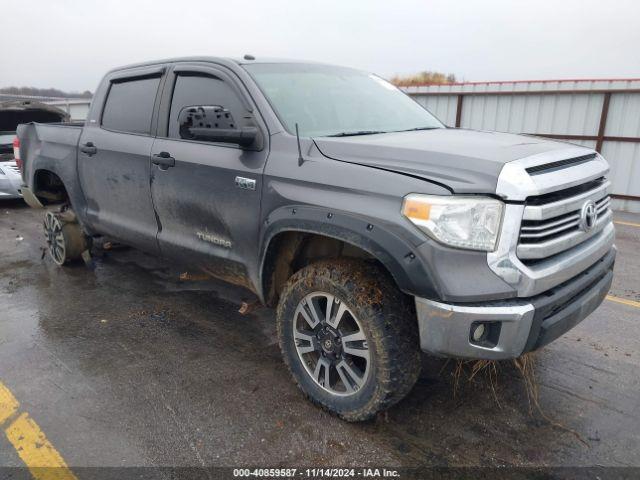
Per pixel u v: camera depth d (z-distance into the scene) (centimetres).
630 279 523
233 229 309
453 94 1234
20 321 398
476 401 291
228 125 317
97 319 402
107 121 428
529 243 223
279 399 291
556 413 281
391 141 270
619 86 1016
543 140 291
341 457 244
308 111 315
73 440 254
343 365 263
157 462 239
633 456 247
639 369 330
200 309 423
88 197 454
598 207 277
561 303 237
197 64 352
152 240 383
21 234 687
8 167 860
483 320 216
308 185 261
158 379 312
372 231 230
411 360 246
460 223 214
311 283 264
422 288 220
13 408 281
